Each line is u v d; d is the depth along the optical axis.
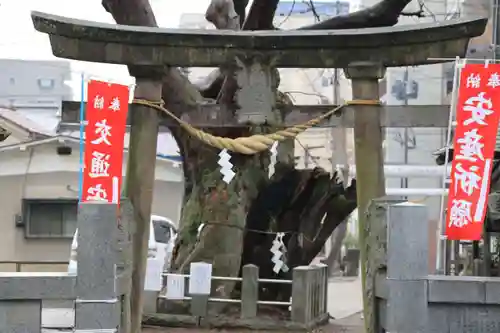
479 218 9.25
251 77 9.57
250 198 13.41
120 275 8.03
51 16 9.12
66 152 24.81
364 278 9.02
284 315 13.20
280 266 13.49
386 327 7.53
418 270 7.38
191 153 13.87
